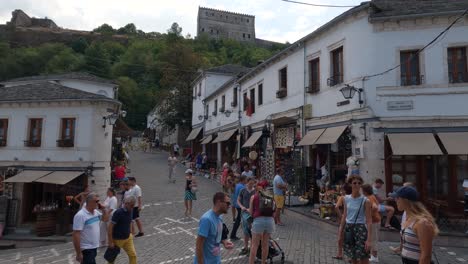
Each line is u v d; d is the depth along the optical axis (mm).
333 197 11688
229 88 26734
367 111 11852
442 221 10492
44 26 107562
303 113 15477
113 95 29828
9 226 17094
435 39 11289
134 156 39156
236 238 9742
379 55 12008
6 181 16578
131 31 105062
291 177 16125
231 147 26516
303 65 15891
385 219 10094
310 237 9891
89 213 5992
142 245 9688
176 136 43469
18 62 51594
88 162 17094
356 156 12000
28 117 18016
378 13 12125
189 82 41875
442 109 11359
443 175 11438
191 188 13570
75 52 66250
